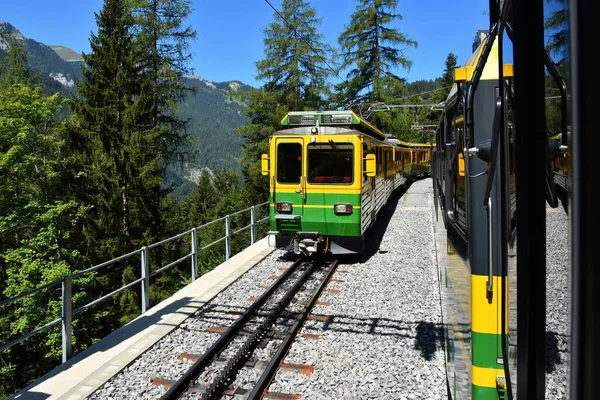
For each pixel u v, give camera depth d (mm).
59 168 23656
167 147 26750
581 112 912
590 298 911
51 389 5098
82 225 23922
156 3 25344
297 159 11008
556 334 1155
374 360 5789
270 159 11250
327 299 8211
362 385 5168
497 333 2793
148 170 23688
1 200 21641
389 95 31078
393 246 12594
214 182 63000
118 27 25031
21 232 24125
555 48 1066
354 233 10734
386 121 31188
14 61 33688
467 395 3092
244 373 5492
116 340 6434
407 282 9156
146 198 24203
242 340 6473
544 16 1154
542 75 1192
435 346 6164
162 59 25969
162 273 25219
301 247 10820
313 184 10898
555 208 1176
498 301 2775
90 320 19766
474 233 2824
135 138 23797
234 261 10930
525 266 1258
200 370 5535
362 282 9234
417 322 7051
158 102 26219
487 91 2789
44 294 19547
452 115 3828
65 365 5680
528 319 1252
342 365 5656
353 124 11297
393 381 5238
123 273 22359
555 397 1141
